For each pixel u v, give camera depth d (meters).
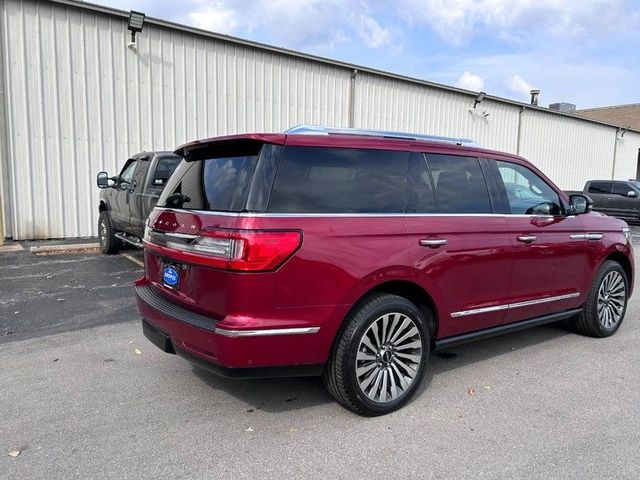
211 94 13.03
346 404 3.58
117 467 2.93
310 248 3.27
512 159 4.74
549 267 4.79
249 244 3.10
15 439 3.22
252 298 3.12
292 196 3.33
